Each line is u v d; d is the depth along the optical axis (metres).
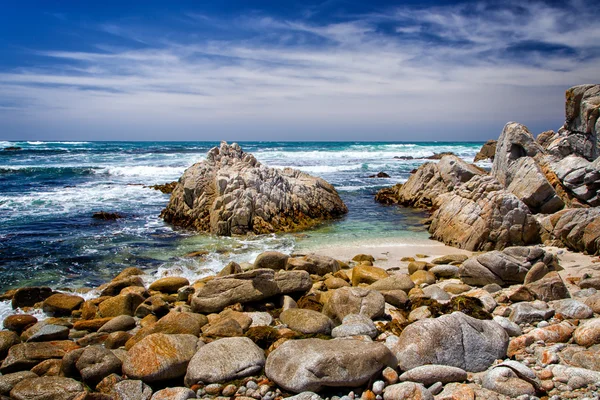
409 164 44.41
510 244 12.11
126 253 12.88
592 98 15.78
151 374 5.44
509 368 4.94
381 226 16.58
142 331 6.75
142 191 25.42
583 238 10.69
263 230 15.41
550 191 14.11
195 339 6.22
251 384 5.27
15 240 14.29
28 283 10.38
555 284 7.48
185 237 14.88
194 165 18.38
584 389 4.71
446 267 9.91
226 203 15.66
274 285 8.27
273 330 6.61
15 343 6.73
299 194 17.78
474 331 5.60
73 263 11.93
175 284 9.52
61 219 17.72
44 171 34.78
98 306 8.41
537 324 6.42
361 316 6.87
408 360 5.31
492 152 46.19
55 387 5.10
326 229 16.08
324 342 5.47
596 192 13.96
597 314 6.62
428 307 7.38
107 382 5.40
